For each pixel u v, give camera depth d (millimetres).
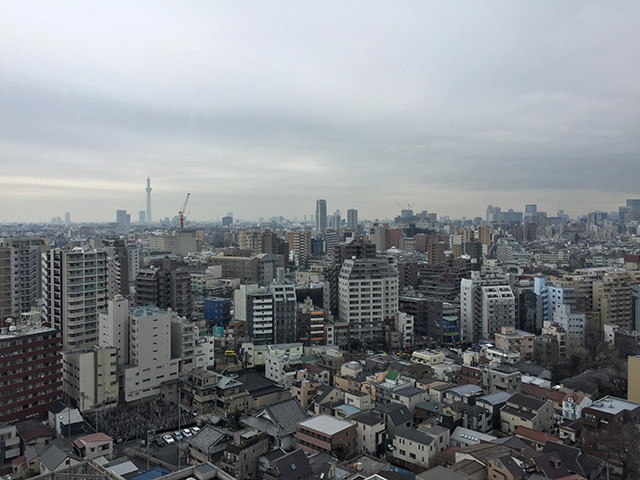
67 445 93062
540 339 150375
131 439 99875
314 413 105562
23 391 103125
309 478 72188
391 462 89312
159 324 119625
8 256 176125
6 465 88125
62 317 142625
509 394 107438
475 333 183625
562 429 93312
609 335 166625
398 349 169875
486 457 75938
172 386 119750
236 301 178500
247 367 142000
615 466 83562
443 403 104250
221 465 80500
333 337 168125
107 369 111125
